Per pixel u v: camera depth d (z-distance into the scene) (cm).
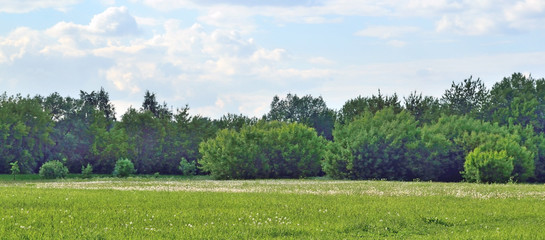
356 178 6150
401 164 6025
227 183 4412
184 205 2039
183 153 8631
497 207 2080
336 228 1486
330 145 6444
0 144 7019
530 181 6188
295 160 6694
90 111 8625
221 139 6912
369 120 7831
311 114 12694
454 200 2394
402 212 1869
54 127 8325
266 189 3281
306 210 1905
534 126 8325
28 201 2058
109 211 1775
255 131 6938
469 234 1428
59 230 1349
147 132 8500
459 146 6038
